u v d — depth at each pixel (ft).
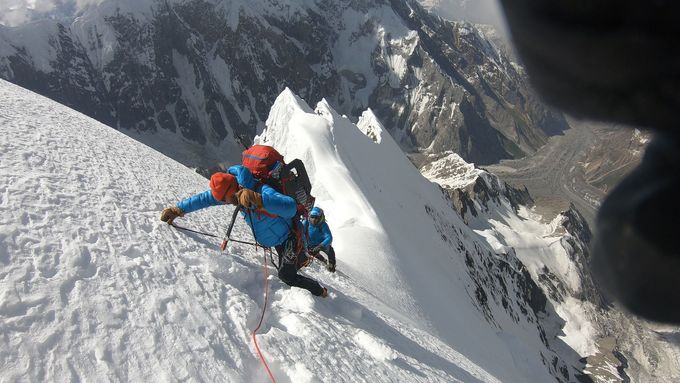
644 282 2.20
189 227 24.03
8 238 14.53
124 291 14.85
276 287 21.90
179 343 13.99
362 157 141.38
